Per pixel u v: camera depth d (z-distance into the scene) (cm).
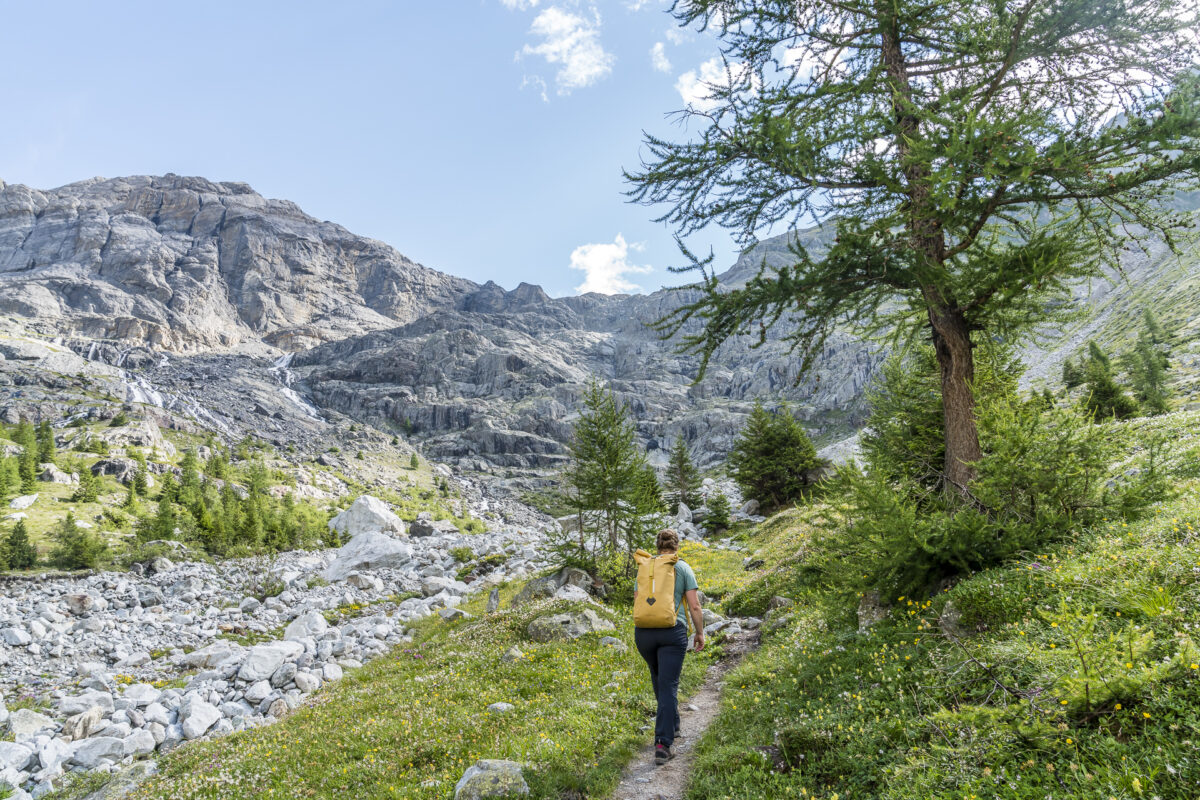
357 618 2997
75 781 1353
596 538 2403
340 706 1337
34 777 1408
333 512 14125
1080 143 701
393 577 3925
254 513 7425
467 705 1093
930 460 1268
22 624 2803
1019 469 828
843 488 999
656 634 739
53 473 10362
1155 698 421
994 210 790
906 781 482
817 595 1276
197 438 18300
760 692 841
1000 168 688
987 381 980
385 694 1322
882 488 865
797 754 621
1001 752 452
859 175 795
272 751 1096
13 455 10712
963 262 899
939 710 554
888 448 1427
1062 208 851
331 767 923
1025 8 723
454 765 808
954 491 916
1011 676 553
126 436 15112
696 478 5556
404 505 16312
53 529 7094
